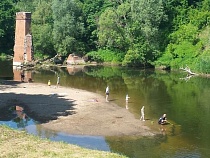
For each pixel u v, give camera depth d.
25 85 65.88
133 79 76.62
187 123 42.09
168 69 93.56
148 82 72.50
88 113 45.72
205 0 104.06
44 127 39.84
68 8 105.44
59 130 38.78
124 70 92.00
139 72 88.38
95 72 88.00
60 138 36.09
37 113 45.81
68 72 87.25
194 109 48.84
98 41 109.00
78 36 108.94
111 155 26.47
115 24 102.19
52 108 48.25
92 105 50.12
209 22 97.69
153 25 100.06
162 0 103.81
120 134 37.72
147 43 96.44
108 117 44.00
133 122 42.09
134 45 97.25
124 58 99.62
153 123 41.94
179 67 91.50
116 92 61.03
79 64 104.00
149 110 48.19
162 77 79.81
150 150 33.09
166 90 63.34
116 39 102.31
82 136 36.91
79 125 40.56
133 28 98.62
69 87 65.06
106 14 102.62
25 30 93.44
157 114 46.12
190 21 102.38
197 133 38.38
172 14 105.31
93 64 105.25
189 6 106.50
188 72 86.75
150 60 97.44
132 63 98.75
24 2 137.00
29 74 82.19
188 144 34.91
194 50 92.56
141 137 36.88
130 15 104.00
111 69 94.19
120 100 54.38
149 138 36.62
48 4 110.56
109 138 36.44
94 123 41.34
